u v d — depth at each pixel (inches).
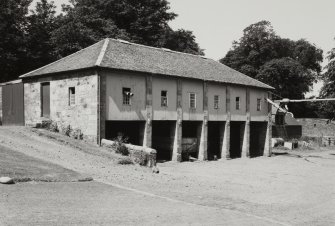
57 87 1129.4
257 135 1732.3
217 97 1408.7
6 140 828.0
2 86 1217.4
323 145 2341.3
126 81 1079.0
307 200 684.7
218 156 1529.3
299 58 2945.4
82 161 756.6
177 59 1406.3
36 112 1200.8
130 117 1083.9
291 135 2365.9
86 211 422.6
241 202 605.3
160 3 2139.5
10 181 505.7
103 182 599.2
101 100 1008.9
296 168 1277.1
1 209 393.7
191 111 1291.8
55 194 481.7
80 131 1047.6
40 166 619.5
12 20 1590.8
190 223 419.8
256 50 2805.1
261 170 1172.5
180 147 1251.2
